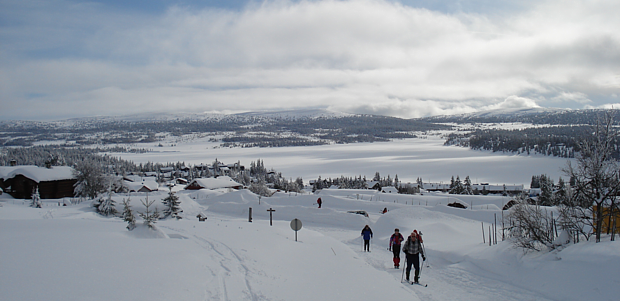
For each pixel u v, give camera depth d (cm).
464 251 1664
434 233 2305
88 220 1923
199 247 1277
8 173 5725
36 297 630
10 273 748
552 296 1027
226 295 797
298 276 1075
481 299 1062
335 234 3062
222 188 9194
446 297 1087
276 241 1628
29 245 1038
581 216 1382
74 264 862
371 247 2197
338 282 1076
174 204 3372
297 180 14938
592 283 981
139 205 3306
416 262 1258
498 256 1413
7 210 2914
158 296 714
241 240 1493
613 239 1220
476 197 6197
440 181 16512
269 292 859
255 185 7738
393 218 2764
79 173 5831
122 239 1291
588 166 1356
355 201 5041
